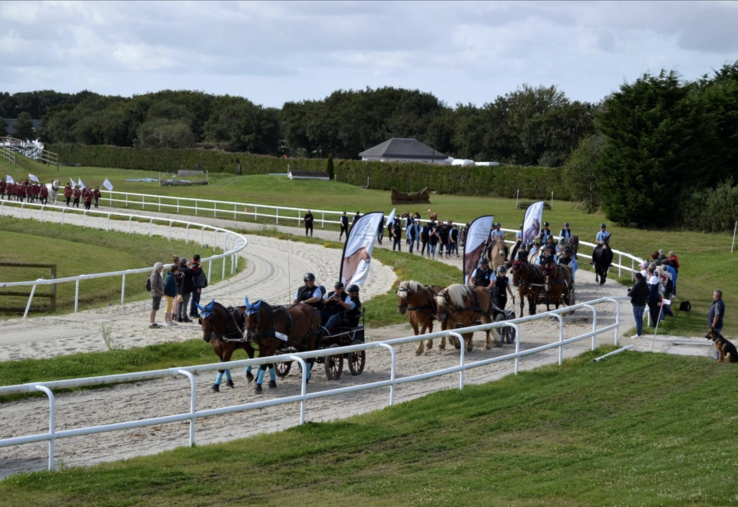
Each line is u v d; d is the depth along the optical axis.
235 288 25.27
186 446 9.15
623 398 12.20
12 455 9.02
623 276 29.89
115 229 42.06
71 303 23.67
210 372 14.05
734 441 9.82
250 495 7.58
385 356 15.78
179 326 18.41
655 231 42.09
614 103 44.09
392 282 28.22
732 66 55.56
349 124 115.69
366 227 17.38
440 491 7.81
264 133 111.94
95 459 8.90
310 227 40.88
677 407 11.62
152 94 130.12
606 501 7.45
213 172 89.19
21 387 7.91
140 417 10.84
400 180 73.62
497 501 7.46
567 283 21.19
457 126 107.06
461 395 12.04
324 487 7.93
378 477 8.34
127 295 26.02
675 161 42.41
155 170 93.75
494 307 17.02
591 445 9.71
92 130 115.94
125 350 14.83
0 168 75.94
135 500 7.23
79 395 12.05
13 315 20.78
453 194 70.38
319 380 13.48
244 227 44.56
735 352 15.13
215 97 129.12
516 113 97.81
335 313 13.64
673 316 21.06
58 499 7.11
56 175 78.50
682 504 7.37
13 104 197.25
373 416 10.81
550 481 8.18
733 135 45.75
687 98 43.44
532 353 14.68
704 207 41.75
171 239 38.81
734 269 31.05
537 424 10.66
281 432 9.79
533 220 27.12
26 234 39.28
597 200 50.28
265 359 10.03
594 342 16.28
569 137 91.50
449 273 29.31
